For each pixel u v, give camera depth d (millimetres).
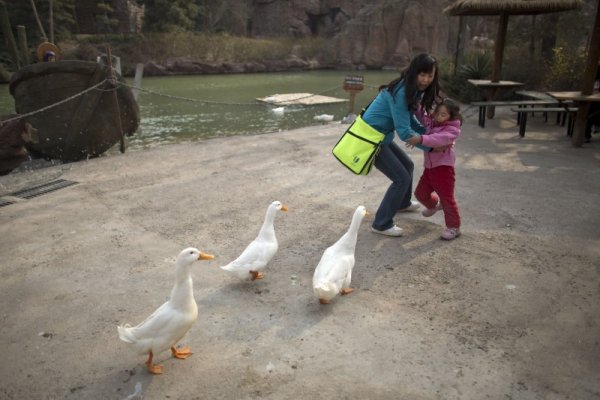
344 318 3648
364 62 34531
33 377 3043
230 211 5898
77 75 9266
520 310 3740
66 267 4469
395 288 4078
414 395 2863
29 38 27844
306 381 2980
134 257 4676
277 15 38438
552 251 4707
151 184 6949
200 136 12211
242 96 19812
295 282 4195
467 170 7383
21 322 3621
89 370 3105
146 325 2947
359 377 3018
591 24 16594
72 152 9781
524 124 9508
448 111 4621
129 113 10016
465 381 2982
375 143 4613
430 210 5336
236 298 3926
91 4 31625
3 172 8891
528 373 3049
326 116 13922
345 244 3969
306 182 7012
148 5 33781
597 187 6535
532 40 16156
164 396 2865
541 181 6820
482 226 5324
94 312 3748
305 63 33688
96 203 6184
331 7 38281
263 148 9086
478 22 34875
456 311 3738
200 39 31594
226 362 3158
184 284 3021
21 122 8984
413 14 33312
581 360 3162
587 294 3947
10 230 5309
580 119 8594
